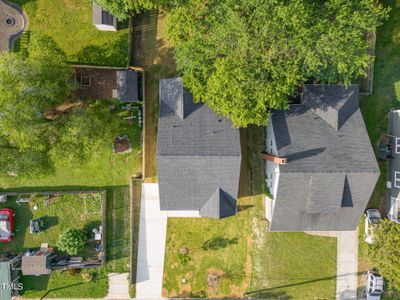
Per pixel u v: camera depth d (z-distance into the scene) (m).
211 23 22.80
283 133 25.52
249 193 29.48
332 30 22.06
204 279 29.97
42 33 28.30
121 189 29.59
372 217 29.08
